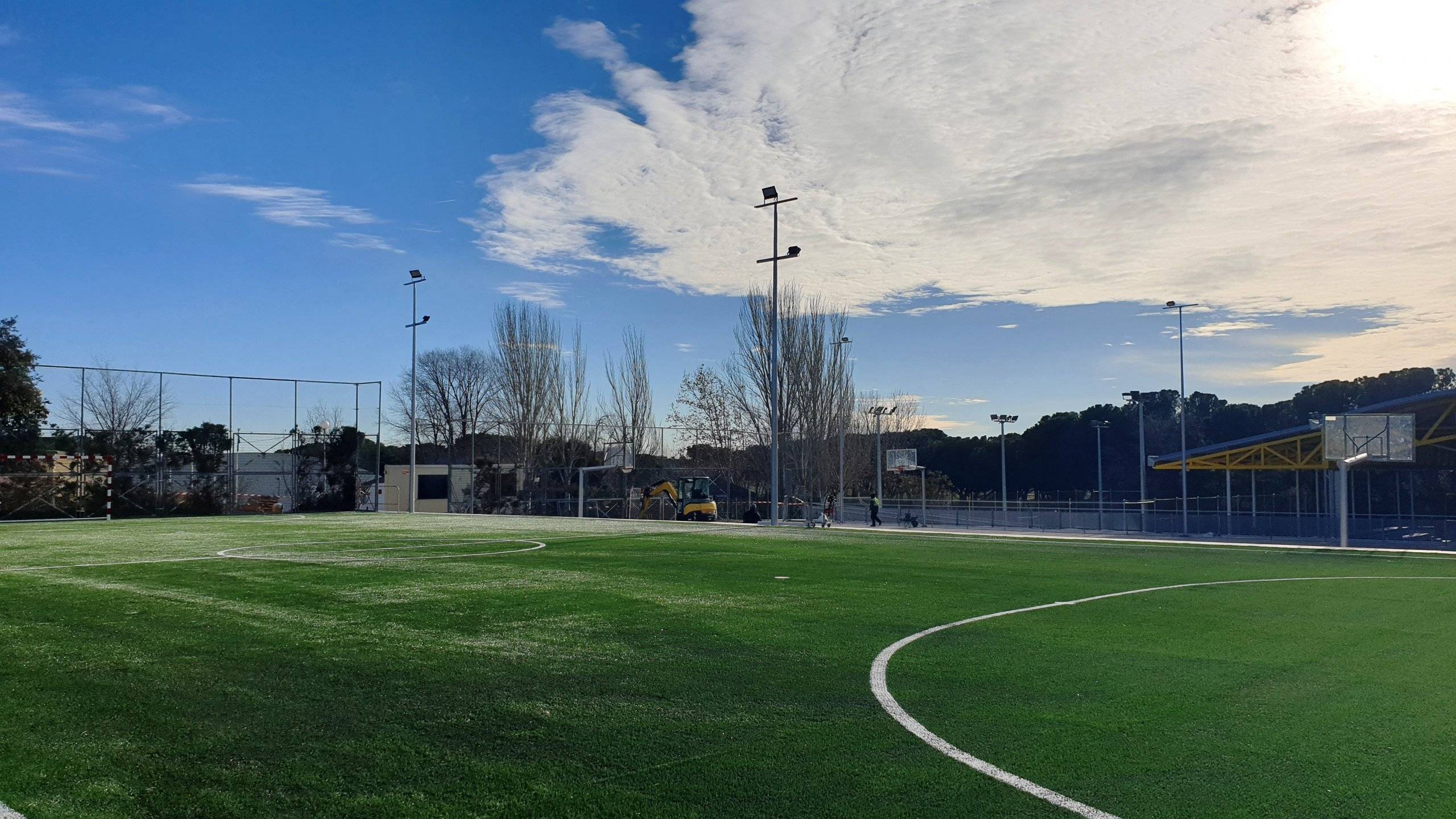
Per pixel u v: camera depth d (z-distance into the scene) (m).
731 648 9.27
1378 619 11.44
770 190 34.66
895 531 32.19
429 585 14.25
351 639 9.65
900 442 80.19
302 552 20.12
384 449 76.19
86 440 39.19
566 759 5.77
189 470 41.88
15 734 6.27
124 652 8.92
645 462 64.69
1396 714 6.86
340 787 5.29
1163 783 5.35
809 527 35.03
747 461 62.06
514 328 61.50
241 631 10.11
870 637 9.93
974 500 71.44
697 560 18.77
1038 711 6.92
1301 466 41.06
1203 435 77.31
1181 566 18.59
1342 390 72.81
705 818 4.83
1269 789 5.27
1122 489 76.88
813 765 5.66
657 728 6.43
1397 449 30.27
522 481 59.47
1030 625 10.81
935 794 5.16
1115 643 9.70
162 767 5.62
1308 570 17.91
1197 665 8.58
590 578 15.23
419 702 7.11
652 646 9.34
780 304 57.69
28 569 16.47
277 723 6.51
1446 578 16.33
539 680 7.82
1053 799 5.09
